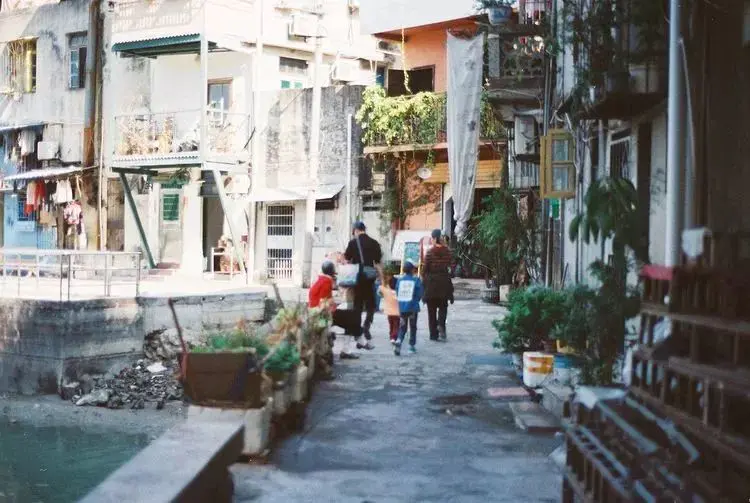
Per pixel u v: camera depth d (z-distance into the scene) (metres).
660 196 8.68
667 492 3.90
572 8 10.84
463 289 24.58
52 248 30.92
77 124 30.39
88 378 17.28
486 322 18.78
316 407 9.82
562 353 10.80
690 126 6.90
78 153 30.38
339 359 13.52
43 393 17.30
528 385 10.62
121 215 29.34
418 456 7.65
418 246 25.52
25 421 15.05
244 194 27.06
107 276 18.55
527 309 11.72
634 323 8.28
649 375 5.00
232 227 25.86
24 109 31.83
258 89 26.73
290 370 8.21
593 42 8.88
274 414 7.88
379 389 11.00
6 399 16.91
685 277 4.68
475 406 9.98
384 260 26.02
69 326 17.17
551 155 13.01
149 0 25.55
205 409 7.08
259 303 21.72
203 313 19.95
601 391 5.36
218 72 27.41
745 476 3.87
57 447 13.33
